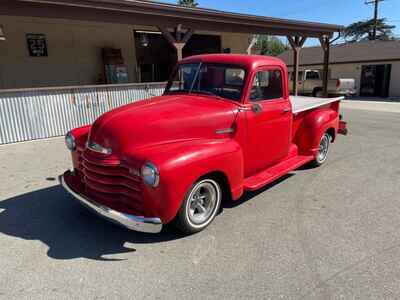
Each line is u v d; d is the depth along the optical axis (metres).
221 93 3.81
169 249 3.03
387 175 5.11
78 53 10.62
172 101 3.67
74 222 3.56
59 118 7.77
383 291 2.46
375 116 11.63
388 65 19.89
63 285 2.54
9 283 2.56
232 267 2.75
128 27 11.60
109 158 2.98
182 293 2.44
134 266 2.78
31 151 6.47
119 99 8.77
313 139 5.01
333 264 2.79
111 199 3.06
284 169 4.35
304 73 19.91
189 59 4.26
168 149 2.97
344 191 4.45
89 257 2.91
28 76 9.78
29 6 6.80
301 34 13.29
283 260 2.85
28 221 3.59
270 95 4.07
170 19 9.06
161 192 2.76
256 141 3.88
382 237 3.23
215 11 9.71
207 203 3.35
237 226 3.46
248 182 3.84
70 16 7.36
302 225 3.48
